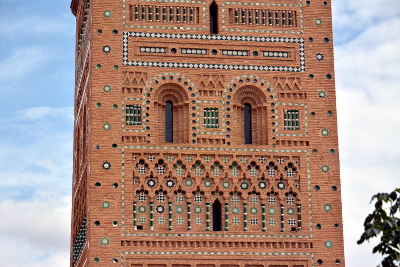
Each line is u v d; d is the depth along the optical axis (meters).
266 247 57.84
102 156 57.94
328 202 58.69
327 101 60.06
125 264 56.72
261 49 60.50
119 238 56.97
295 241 58.03
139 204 57.66
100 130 58.31
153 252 57.03
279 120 59.62
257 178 58.66
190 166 58.34
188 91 59.47
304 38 60.88
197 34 60.28
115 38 59.66
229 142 58.94
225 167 58.56
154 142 58.50
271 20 60.97
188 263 57.16
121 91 59.00
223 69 60.00
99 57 59.31
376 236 41.78
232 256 57.50
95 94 58.78
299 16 61.16
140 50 59.72
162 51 59.88
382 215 41.75
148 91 59.19
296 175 58.94
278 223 58.25
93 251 56.66
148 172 58.03
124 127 58.50
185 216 57.75
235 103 59.66
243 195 58.28
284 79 60.22
